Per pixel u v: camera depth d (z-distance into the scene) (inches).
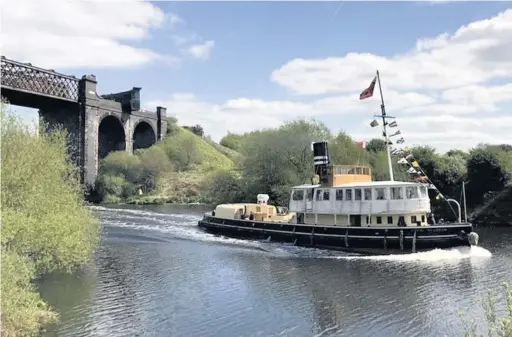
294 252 1352.1
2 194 785.6
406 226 1290.6
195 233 1739.7
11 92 3053.6
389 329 717.3
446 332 700.7
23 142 905.5
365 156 2512.3
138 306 821.2
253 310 806.5
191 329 713.6
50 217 831.1
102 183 3442.4
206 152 4581.7
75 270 1087.0
